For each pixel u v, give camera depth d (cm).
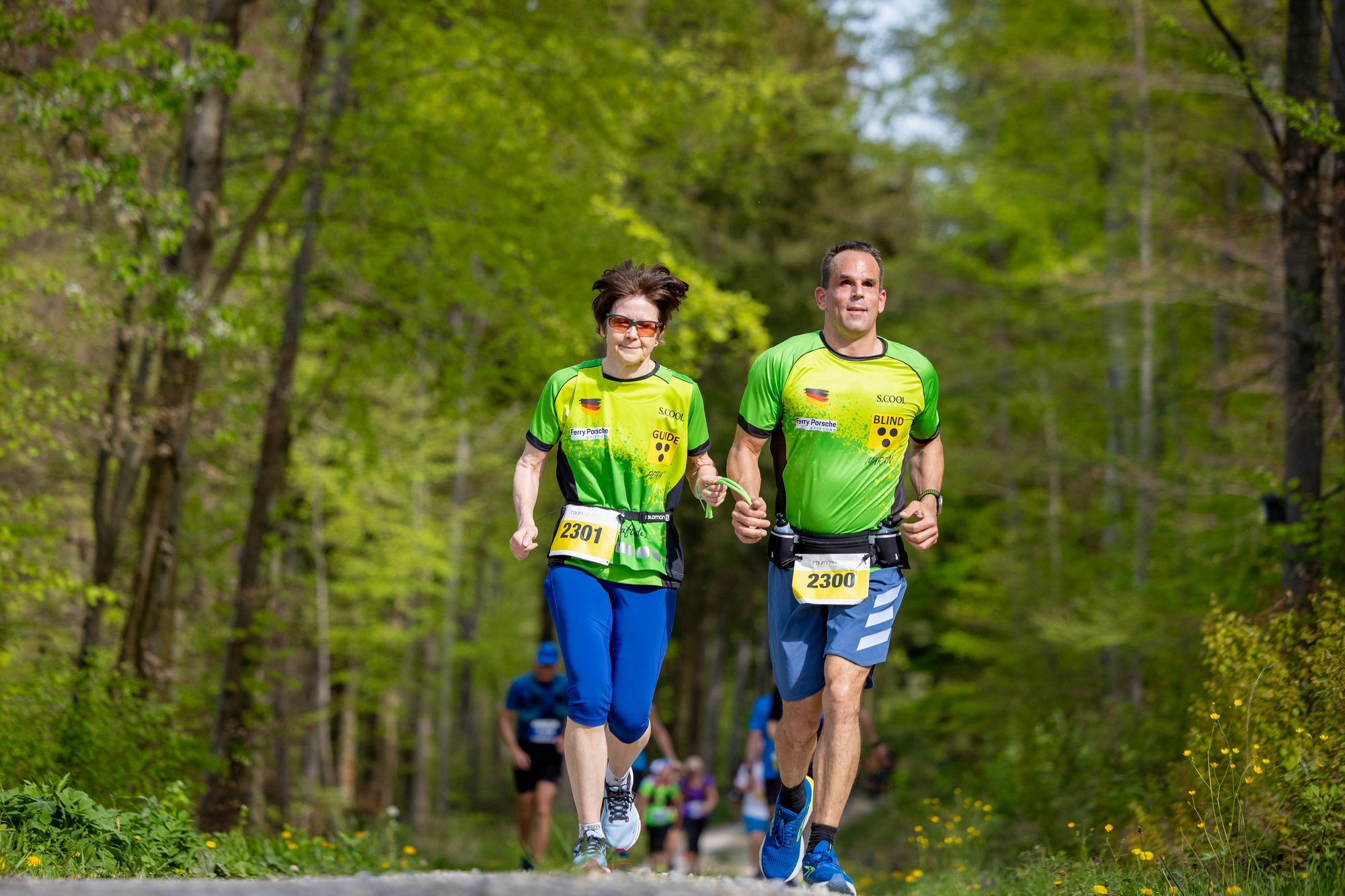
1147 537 3516
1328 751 1123
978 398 4819
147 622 2425
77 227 2145
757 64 3384
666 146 3375
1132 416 3994
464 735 6919
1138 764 1959
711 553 4644
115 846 1119
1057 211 4647
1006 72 4159
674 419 1035
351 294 3084
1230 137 3109
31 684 1742
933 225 5316
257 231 2630
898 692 8244
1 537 2059
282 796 4250
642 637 1029
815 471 1009
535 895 725
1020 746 2602
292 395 3120
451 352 3103
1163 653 2703
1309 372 1983
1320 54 2095
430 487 5578
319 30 2622
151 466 2447
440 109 2920
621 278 1034
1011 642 4050
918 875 1722
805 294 4328
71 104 1898
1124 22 3856
